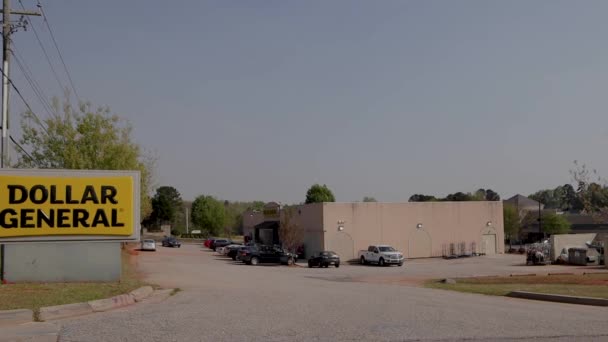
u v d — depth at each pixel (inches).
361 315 482.9
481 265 1772.9
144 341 360.8
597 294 729.6
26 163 1315.2
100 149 1354.6
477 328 418.9
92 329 401.7
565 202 5364.2
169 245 3021.7
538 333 400.5
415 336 384.8
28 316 443.8
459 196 4566.9
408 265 1845.5
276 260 1866.4
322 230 2073.1
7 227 691.4
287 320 447.8
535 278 1094.4
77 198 717.3
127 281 734.5
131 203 735.1
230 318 454.3
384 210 2142.0
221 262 1904.5
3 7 967.0
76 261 710.5
